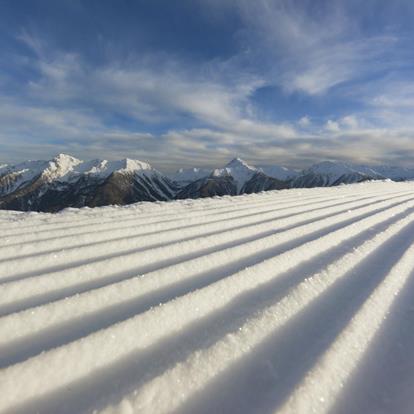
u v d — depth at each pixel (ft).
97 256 11.72
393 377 6.23
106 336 6.70
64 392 5.34
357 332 7.53
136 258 11.38
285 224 18.17
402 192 39.75
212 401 5.38
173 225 16.80
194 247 13.15
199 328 7.43
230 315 8.08
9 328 6.83
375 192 38.73
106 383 5.58
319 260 12.46
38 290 8.71
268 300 8.94
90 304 8.04
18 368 5.63
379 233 16.69
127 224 16.48
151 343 6.75
